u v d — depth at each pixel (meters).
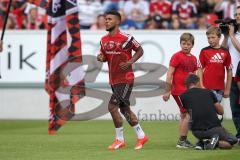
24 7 55.84
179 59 33.62
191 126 32.25
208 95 32.12
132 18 56.91
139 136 33.12
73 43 43.56
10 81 51.81
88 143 35.88
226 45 35.84
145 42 51.19
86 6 59.06
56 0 43.19
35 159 29.77
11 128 45.41
